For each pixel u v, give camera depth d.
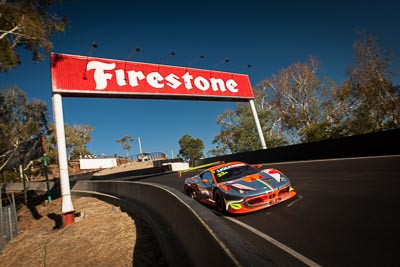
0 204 10.37
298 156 13.46
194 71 16.30
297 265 2.62
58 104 10.44
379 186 5.07
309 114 28.53
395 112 20.12
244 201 4.66
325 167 9.11
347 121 23.98
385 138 9.25
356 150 10.43
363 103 21.73
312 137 24.66
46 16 16.47
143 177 21.66
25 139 28.17
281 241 3.30
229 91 17.55
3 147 26.95
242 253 1.45
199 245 2.28
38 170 40.16
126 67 13.22
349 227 3.31
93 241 5.59
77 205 12.10
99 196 12.19
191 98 15.89
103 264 4.21
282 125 31.56
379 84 19.92
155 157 54.97
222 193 5.07
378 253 2.52
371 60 19.95
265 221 4.24
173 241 3.43
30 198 24.16
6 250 8.43
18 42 17.05
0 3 14.58
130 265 3.88
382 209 3.71
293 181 7.52
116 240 5.19
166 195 4.62
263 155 16.03
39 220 12.12
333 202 4.57
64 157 9.41
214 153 42.28
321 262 2.58
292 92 29.48
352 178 6.36
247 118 31.75
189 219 2.80
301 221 3.90
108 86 12.16
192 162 25.89
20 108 29.14
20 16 14.82
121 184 9.82
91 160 49.81
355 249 2.70
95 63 12.13
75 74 11.34
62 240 6.50
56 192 20.02
